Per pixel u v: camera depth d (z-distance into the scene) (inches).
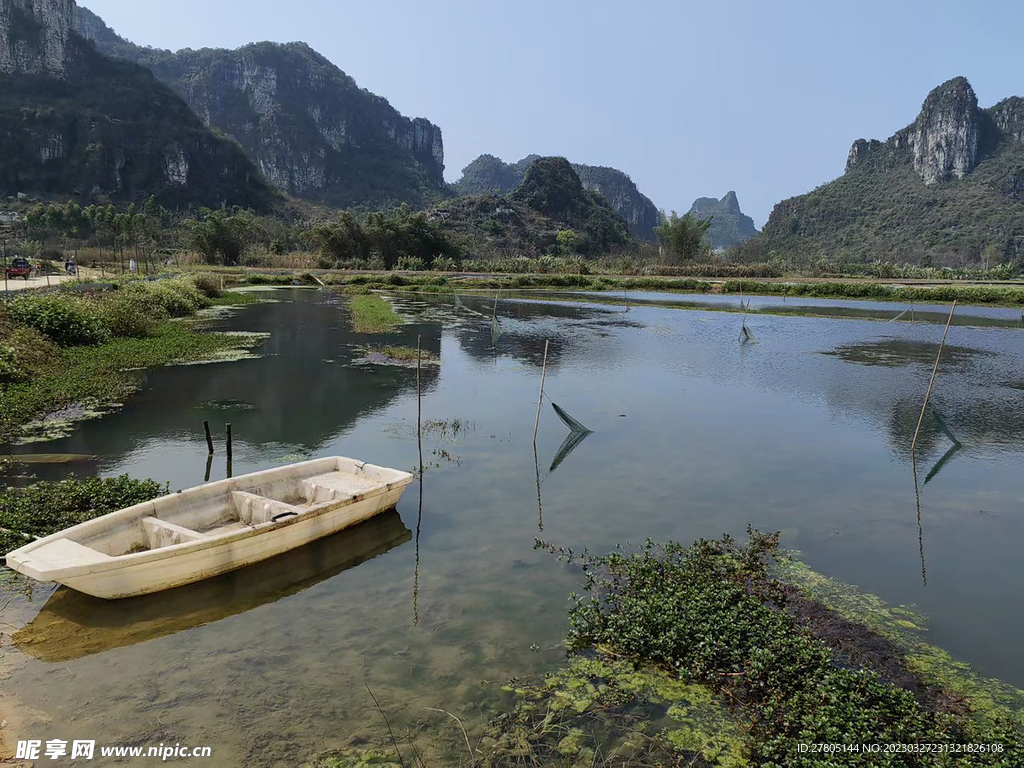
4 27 4928.6
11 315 816.9
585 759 212.1
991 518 426.9
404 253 3270.2
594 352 1059.9
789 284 2283.5
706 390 797.2
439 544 370.6
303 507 364.5
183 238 3563.0
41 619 286.0
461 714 232.5
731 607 291.3
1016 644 286.7
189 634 279.9
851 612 306.8
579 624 283.0
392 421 623.5
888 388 818.8
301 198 7145.7
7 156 4574.3
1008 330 1390.3
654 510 428.8
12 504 371.2
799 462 533.6
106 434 555.5
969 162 5802.2
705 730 225.8
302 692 243.0
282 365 869.2
